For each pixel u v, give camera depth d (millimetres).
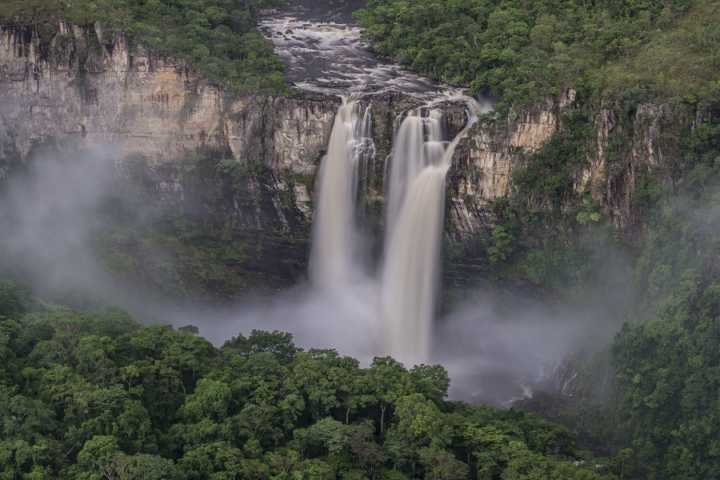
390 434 107250
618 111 137375
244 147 151125
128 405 102875
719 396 111188
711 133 133000
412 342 146750
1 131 150875
